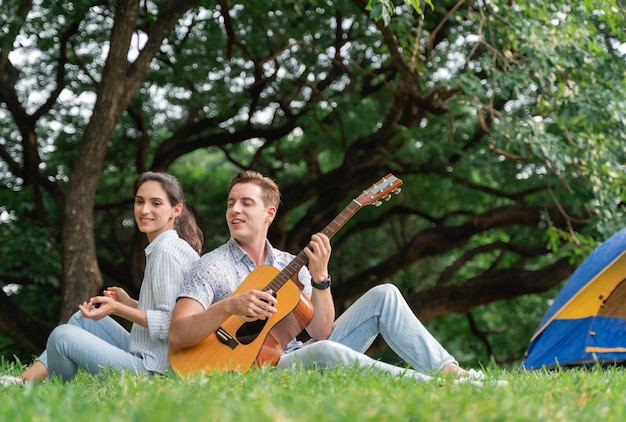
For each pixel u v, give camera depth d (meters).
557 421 2.93
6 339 15.52
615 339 8.32
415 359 4.52
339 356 4.37
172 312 4.61
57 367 4.62
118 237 15.97
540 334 8.78
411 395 3.36
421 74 10.49
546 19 10.07
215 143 13.86
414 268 17.44
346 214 4.78
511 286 13.46
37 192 13.48
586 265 8.65
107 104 9.45
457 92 10.73
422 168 13.48
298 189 13.51
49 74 14.06
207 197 16.47
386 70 12.66
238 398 3.24
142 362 4.61
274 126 14.64
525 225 13.58
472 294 13.52
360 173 13.61
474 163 13.27
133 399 3.31
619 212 11.52
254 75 13.05
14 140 14.50
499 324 18.25
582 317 8.45
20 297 15.45
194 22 12.44
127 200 14.74
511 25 9.92
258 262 4.89
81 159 9.48
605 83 10.67
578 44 10.20
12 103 12.99
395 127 12.73
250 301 4.39
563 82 10.52
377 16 8.16
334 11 12.51
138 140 15.23
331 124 13.05
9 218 12.84
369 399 3.19
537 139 10.17
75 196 9.45
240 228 4.83
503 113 10.40
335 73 13.78
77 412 2.94
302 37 12.45
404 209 15.12
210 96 13.25
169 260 4.71
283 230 13.86
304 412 2.80
